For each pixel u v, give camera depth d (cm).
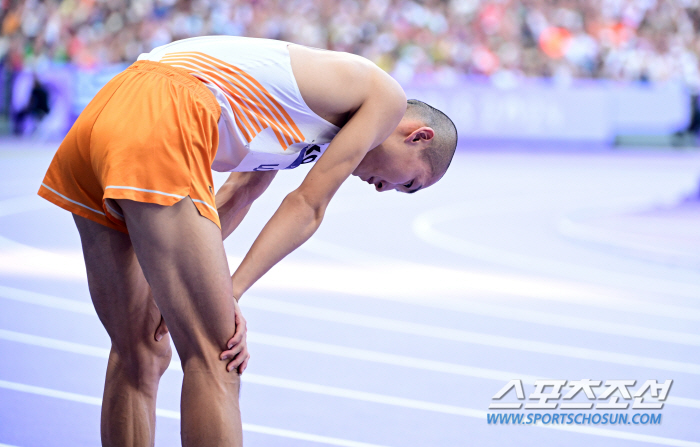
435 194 4416
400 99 848
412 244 2778
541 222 3428
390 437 1080
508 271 2333
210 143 759
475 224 3338
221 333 766
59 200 799
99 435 1044
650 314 1862
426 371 1370
